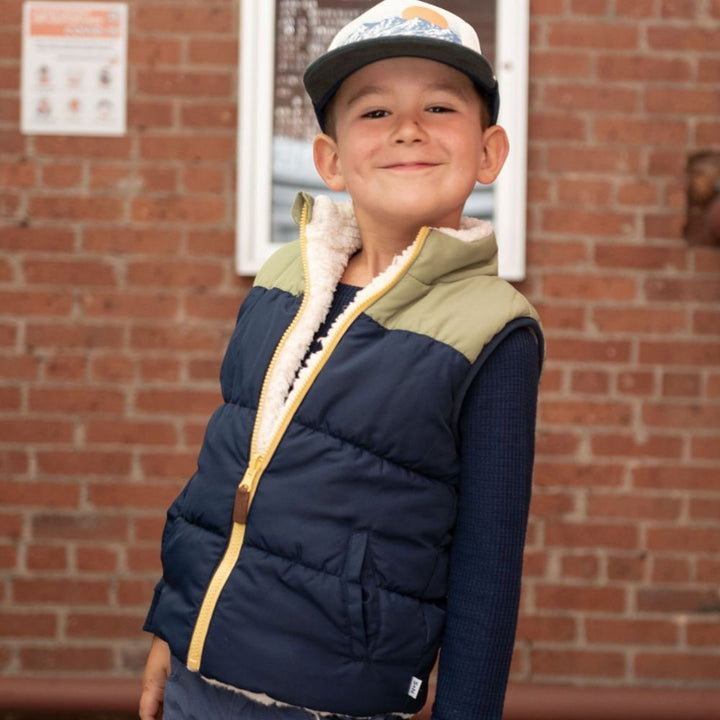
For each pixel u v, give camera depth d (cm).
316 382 100
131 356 244
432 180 103
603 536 245
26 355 243
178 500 111
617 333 245
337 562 95
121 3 242
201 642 97
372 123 105
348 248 113
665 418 244
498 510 99
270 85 240
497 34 238
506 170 239
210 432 109
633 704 238
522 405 101
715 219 239
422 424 98
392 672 97
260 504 98
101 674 243
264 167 241
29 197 243
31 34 241
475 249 105
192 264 245
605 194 244
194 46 243
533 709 238
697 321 245
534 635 244
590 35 243
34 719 240
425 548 99
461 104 105
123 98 243
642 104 244
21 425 243
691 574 244
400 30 104
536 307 244
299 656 95
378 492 97
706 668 244
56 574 243
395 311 101
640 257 245
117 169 244
